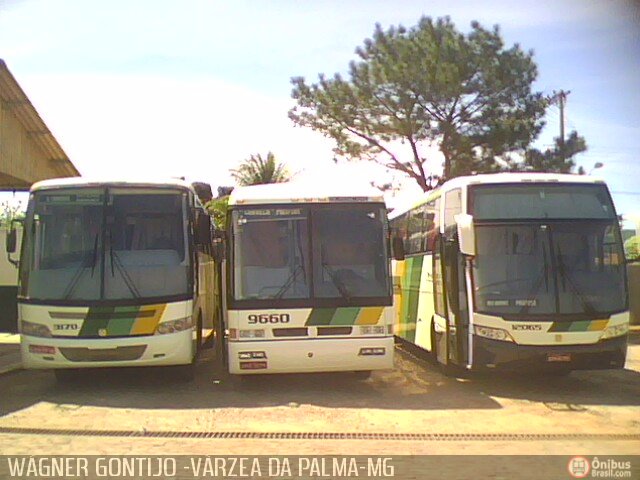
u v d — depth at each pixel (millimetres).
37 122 21031
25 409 10727
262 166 41531
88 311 11758
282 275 11766
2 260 22297
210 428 9461
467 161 29922
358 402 11242
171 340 11961
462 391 12234
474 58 29188
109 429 9406
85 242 12094
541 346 11656
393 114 30219
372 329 11727
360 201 12125
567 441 8797
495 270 11945
